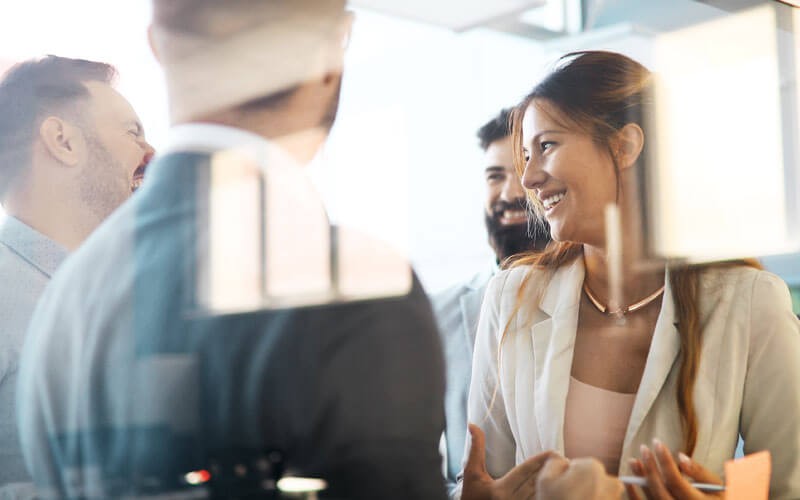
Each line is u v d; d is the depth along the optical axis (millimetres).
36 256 964
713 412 1385
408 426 957
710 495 1365
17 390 933
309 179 1062
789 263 1587
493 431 1213
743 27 1638
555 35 1328
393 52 1173
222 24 1040
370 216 1104
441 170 1189
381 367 958
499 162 1242
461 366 1187
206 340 926
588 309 1303
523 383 1243
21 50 991
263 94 1047
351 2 1133
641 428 1318
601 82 1364
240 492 920
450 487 1171
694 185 1486
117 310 924
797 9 1730
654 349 1347
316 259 1013
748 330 1434
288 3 1070
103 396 924
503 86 1268
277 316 947
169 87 1021
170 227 944
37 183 979
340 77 1116
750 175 1590
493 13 1273
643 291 1362
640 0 1453
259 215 994
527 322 1237
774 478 1414
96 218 992
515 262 1245
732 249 1508
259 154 1021
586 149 1329
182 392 925
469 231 1205
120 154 1003
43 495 932
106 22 1017
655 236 1402
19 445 932
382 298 1001
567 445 1256
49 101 994
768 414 1429
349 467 927
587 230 1322
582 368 1292
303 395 929
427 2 1207
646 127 1430
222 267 949
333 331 960
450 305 1184
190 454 922
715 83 1560
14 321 937
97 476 923
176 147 989
